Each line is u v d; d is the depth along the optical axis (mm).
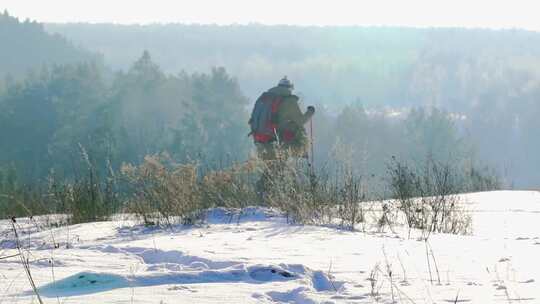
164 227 17484
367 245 12539
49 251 12367
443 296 7906
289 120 25594
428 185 21641
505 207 21125
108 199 21641
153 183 20172
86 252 12062
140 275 9062
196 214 18766
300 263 10094
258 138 25859
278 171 20734
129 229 17344
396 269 9859
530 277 9117
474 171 30125
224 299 7863
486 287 8398
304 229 15570
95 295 8078
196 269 9961
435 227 16812
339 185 19562
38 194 24312
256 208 19625
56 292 8430
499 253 11344
